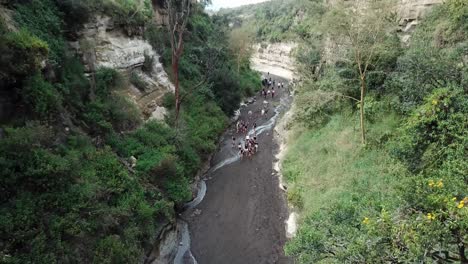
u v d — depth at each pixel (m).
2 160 11.13
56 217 11.64
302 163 22.06
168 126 23.44
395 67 19.75
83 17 20.33
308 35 35.62
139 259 13.63
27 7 16.88
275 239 17.39
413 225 6.56
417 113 13.28
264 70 73.81
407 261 6.30
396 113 18.67
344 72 22.03
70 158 13.56
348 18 17.94
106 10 23.34
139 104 23.02
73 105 17.28
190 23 39.59
